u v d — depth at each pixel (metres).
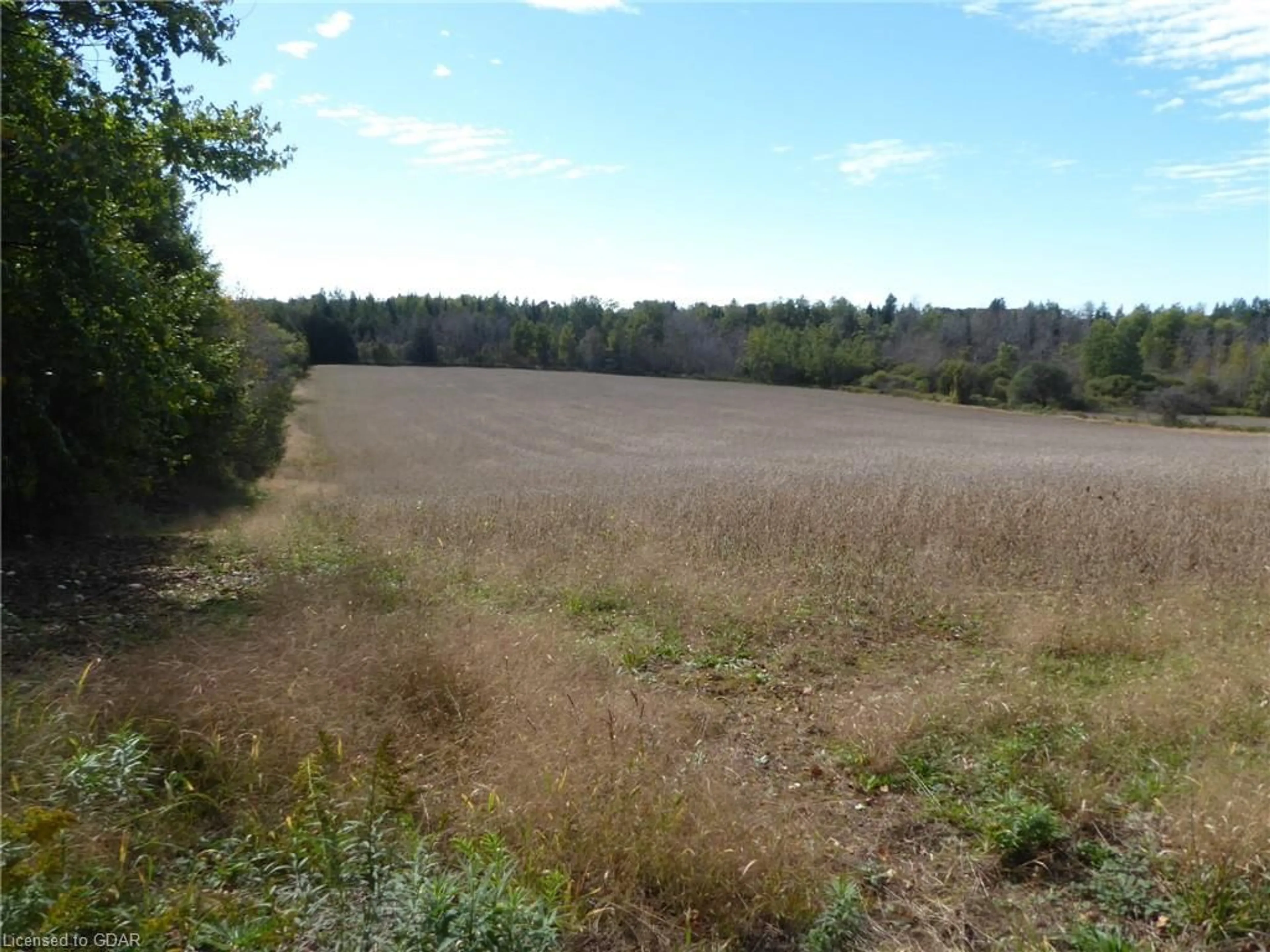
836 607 8.19
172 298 10.70
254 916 3.16
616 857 3.59
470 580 9.12
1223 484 15.87
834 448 37.47
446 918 2.90
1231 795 4.04
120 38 8.87
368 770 4.18
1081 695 5.79
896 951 3.31
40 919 2.99
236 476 22.30
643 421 51.19
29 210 7.71
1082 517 11.41
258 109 10.51
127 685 4.68
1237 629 7.16
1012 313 87.19
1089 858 3.90
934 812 4.38
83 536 11.72
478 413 53.97
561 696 5.18
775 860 3.62
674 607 8.03
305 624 6.07
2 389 8.25
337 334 88.25
